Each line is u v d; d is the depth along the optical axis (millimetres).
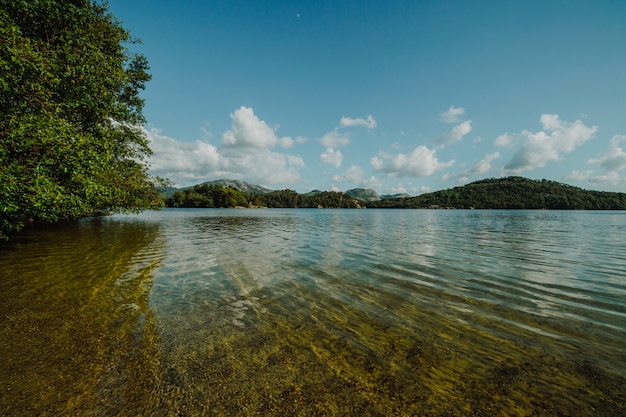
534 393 4625
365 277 11602
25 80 11227
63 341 6105
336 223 47250
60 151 10836
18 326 6785
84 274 11508
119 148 24891
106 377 4906
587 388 4734
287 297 9148
